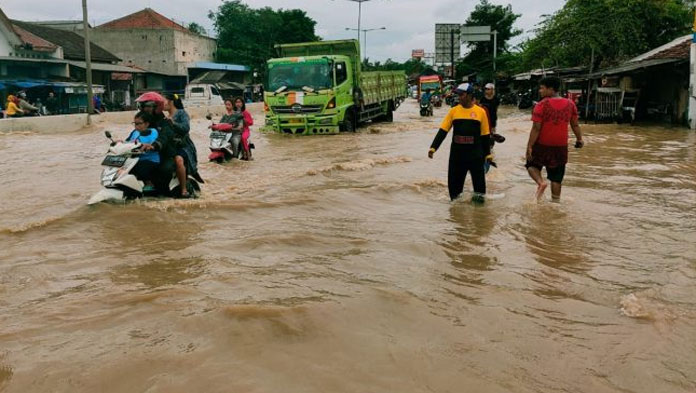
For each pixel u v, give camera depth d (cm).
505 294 393
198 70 5238
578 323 346
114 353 294
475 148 727
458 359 294
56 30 4231
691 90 1938
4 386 263
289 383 264
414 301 370
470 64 6650
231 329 319
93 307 361
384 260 471
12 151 1309
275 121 1834
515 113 3319
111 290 397
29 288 405
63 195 761
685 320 349
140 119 700
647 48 2959
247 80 5947
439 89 4297
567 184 861
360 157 1205
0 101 2981
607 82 2333
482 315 354
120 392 258
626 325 344
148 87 4875
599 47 2877
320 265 455
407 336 320
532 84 3941
